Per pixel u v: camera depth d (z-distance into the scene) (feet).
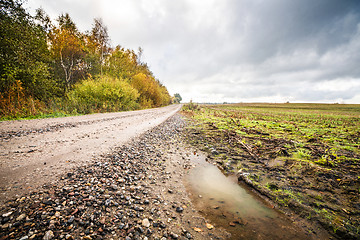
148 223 7.93
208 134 31.73
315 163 15.60
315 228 8.01
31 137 19.49
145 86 123.03
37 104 40.63
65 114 43.01
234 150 21.47
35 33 52.19
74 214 7.70
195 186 12.53
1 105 33.09
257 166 15.84
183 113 91.30
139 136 25.96
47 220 7.06
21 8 46.55
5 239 5.90
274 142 23.81
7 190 8.73
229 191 11.85
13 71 39.55
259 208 9.83
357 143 23.99
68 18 72.28
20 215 7.09
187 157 19.25
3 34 41.01
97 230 7.01
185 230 7.77
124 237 6.86
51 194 8.93
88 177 11.48
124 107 77.82
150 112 76.79
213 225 8.28
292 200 10.12
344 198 10.19
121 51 118.52
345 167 14.69
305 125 45.06
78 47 76.43
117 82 73.56
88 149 17.25
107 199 9.27
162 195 10.82
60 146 17.28
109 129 28.81
